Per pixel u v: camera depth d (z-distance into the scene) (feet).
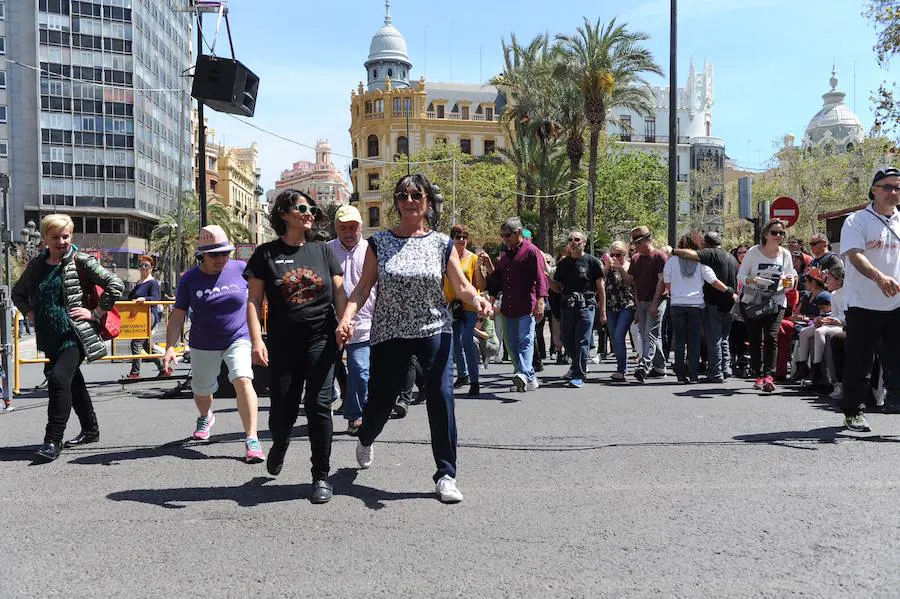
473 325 29.45
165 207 243.19
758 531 12.42
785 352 32.40
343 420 24.20
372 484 15.81
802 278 36.47
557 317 43.21
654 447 18.88
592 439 20.01
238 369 18.62
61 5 204.44
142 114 221.25
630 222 184.44
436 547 11.89
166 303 39.06
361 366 21.12
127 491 15.57
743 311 29.43
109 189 211.61
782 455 17.80
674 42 53.88
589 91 112.37
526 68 132.46
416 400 27.86
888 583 10.25
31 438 21.97
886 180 19.81
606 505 14.01
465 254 29.53
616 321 33.86
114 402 29.99
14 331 33.78
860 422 20.68
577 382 31.94
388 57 271.49
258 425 23.48
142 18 222.69
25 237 115.44
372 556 11.54
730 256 32.89
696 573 10.67
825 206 164.04
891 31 63.57
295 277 15.26
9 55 200.75
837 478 15.67
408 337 14.73
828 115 284.00
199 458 18.72
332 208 170.30
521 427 21.99
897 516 13.10
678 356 32.76
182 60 268.41
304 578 10.71
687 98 308.81
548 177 133.39
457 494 14.34
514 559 11.31
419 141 265.13
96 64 209.36
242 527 13.08
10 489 15.87
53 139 204.54
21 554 11.87
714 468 16.67
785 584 10.26
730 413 23.99
